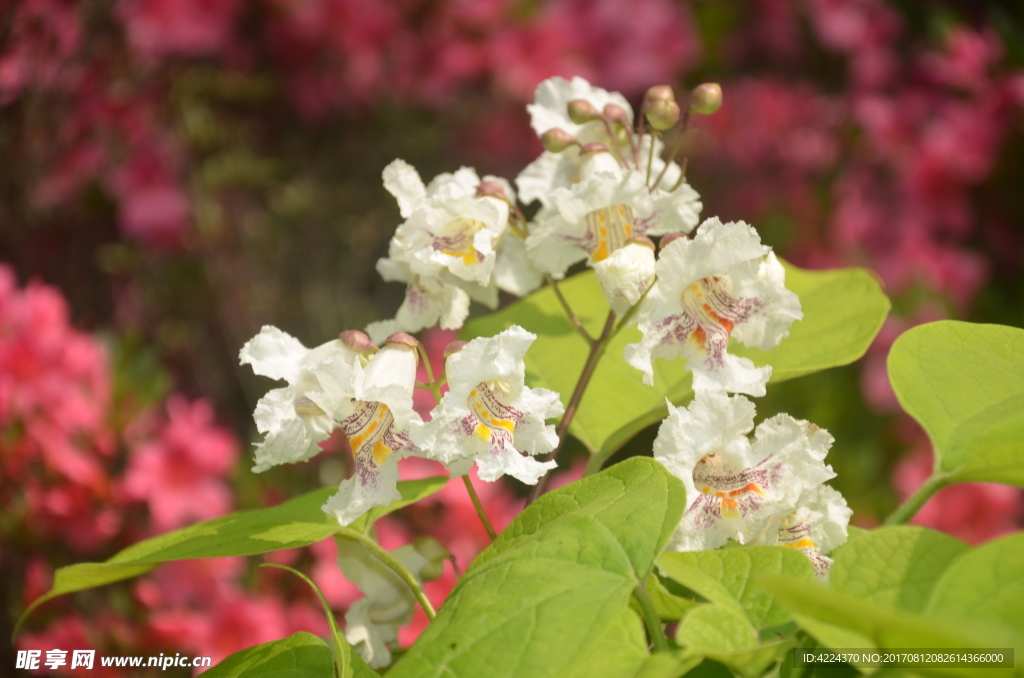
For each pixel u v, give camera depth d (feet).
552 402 1.82
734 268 1.84
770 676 1.70
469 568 1.77
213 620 2.72
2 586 3.06
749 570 1.73
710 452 1.81
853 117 4.83
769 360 2.15
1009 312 4.54
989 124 4.42
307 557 2.90
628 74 4.88
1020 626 1.56
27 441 2.84
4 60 4.01
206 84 4.82
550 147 2.07
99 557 3.01
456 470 1.83
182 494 2.98
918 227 4.43
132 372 3.14
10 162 4.27
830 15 4.78
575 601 1.65
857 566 1.67
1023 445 1.71
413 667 1.63
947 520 3.50
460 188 2.01
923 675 1.55
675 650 1.65
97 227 4.78
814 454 1.80
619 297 1.92
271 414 1.85
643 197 1.96
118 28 4.32
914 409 1.83
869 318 2.14
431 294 2.05
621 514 1.72
